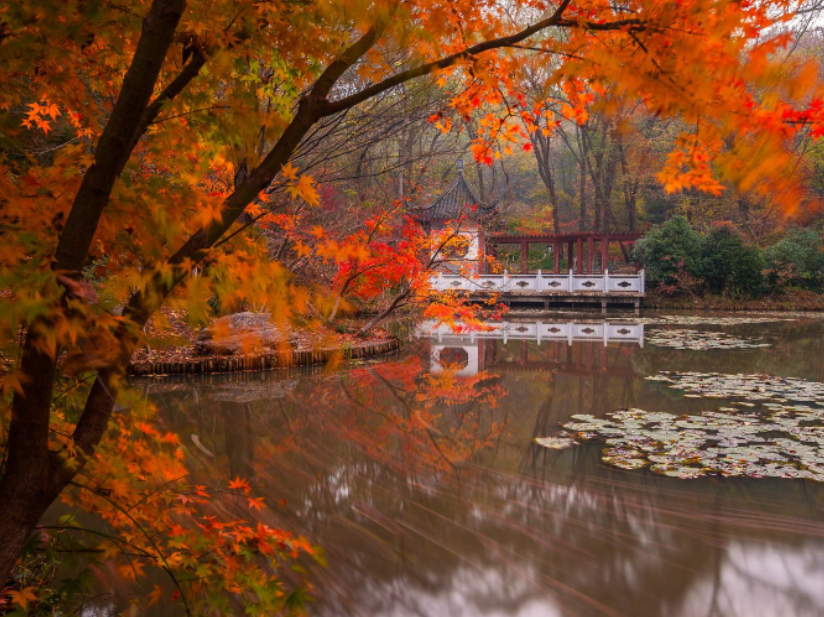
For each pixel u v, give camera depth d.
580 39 1.39
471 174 30.86
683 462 5.15
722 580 3.24
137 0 1.38
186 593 2.05
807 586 3.19
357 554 3.49
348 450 5.50
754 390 8.20
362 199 16.27
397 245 11.34
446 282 23.41
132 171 1.52
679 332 15.81
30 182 1.29
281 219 8.36
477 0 1.59
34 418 1.18
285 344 1.21
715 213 29.31
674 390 8.31
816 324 17.84
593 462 5.20
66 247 1.12
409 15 1.45
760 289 24.95
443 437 5.99
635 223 33.94
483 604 2.99
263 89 1.79
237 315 9.41
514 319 19.78
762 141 1.14
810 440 5.72
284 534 1.75
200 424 6.27
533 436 6.01
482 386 8.63
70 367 1.17
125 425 1.77
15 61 1.36
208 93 1.57
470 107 2.03
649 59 1.23
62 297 1.06
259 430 6.09
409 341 13.12
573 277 23.86
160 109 1.30
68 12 1.27
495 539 3.70
